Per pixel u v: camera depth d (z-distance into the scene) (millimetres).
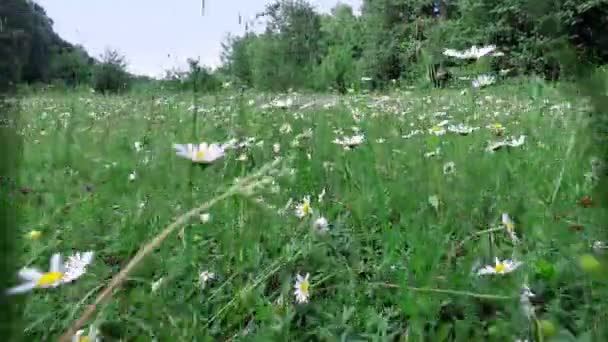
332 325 1341
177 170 2588
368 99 8461
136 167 3027
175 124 5227
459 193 2318
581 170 2115
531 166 2736
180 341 1278
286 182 2342
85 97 9961
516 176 2588
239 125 4441
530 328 1154
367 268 1664
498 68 5207
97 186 2766
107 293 994
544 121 4531
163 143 3943
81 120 6379
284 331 1293
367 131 4328
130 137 4617
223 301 1555
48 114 7082
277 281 1688
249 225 1820
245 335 1322
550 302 1335
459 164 2805
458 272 1532
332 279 1651
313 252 1710
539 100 5441
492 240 1705
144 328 1314
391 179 2623
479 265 1561
